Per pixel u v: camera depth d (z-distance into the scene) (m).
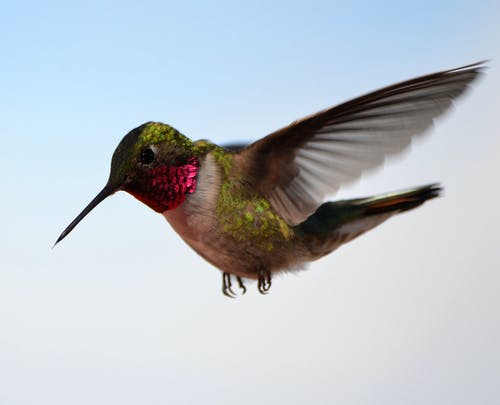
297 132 2.04
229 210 2.04
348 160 2.03
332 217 2.07
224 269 2.05
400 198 2.07
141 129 2.04
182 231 2.04
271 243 2.04
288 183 2.04
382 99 2.02
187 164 2.04
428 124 2.02
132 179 2.04
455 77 2.01
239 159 2.04
